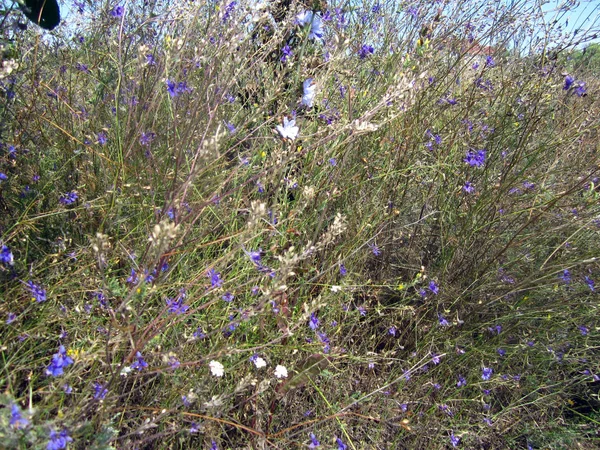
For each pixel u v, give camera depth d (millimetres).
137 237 2182
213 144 1413
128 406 1653
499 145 3076
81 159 2348
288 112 2148
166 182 2178
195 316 1943
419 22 2996
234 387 1867
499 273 2783
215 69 1991
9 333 1601
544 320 2684
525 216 2959
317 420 1869
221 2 1938
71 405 1483
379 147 2732
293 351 2014
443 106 3078
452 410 2342
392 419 2180
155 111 2252
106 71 2766
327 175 2527
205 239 2184
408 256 2904
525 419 2436
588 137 3418
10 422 1120
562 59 3209
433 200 3045
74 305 1877
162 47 2330
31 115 2258
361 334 2447
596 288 2705
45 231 2100
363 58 2773
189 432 1573
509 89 3184
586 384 2588
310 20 2164
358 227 2541
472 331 2531
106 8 2662
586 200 2693
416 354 2395
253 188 2375
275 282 1518
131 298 1345
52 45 2611
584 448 2324
